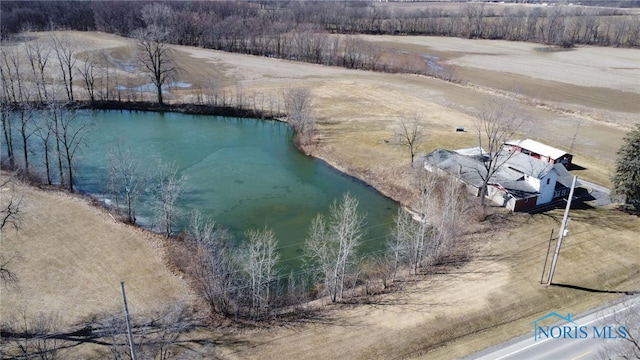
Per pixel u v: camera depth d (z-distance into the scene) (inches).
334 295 1726.1
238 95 4175.7
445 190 2320.4
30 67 4596.5
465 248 2106.3
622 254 2026.3
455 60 6481.3
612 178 2425.0
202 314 1635.1
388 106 4222.4
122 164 2507.4
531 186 2485.2
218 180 2819.9
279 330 1566.2
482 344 1499.8
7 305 1658.5
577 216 2359.7
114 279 1823.3
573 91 5007.4
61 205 2337.6
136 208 2416.3
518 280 1841.8
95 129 3476.9
